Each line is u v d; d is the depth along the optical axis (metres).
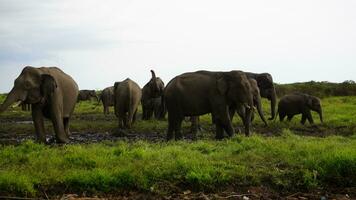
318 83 51.28
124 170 10.52
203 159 11.81
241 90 17.31
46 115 17.25
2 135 21.09
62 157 11.98
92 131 22.56
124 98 22.92
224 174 10.67
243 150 13.36
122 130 21.25
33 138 19.59
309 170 11.18
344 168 11.01
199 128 22.62
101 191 10.09
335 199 10.07
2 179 9.77
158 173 10.59
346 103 37.78
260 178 10.88
